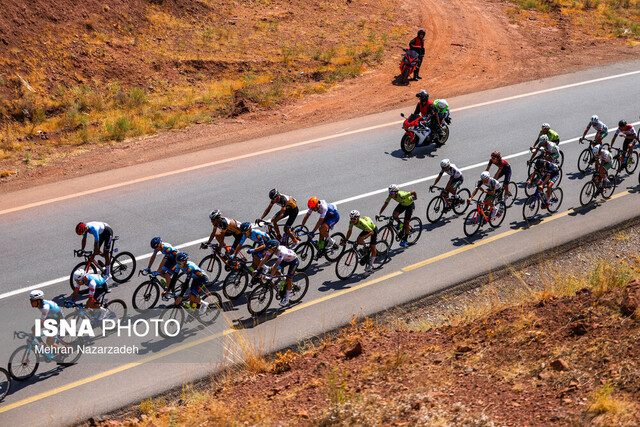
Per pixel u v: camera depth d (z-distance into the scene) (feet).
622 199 51.31
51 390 29.27
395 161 57.67
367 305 36.40
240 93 74.33
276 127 66.95
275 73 81.35
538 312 28.81
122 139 63.62
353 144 61.87
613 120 67.46
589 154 56.59
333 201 49.49
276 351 32.01
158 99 73.41
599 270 34.12
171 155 59.57
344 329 33.47
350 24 100.37
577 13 112.68
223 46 87.66
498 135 63.67
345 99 75.20
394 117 69.46
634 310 25.40
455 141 62.49
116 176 54.65
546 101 73.87
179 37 86.84
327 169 55.83
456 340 28.73
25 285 37.96
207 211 47.83
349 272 39.91
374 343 30.12
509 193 47.01
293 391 25.79
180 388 29.35
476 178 53.98
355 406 22.15
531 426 19.36
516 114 69.67
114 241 39.83
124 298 36.91
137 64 78.23
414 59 79.66
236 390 27.58
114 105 70.85
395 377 25.27
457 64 87.81
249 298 34.71
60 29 76.79
